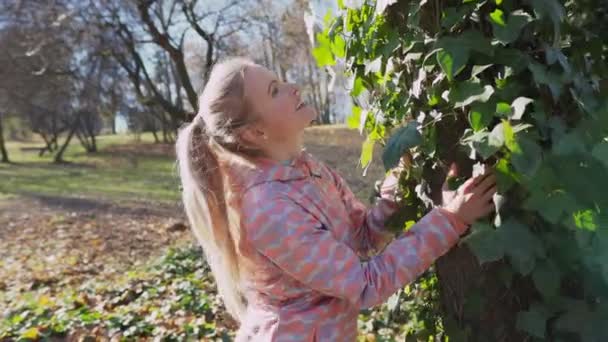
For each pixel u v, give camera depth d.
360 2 1.69
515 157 1.16
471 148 1.29
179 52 11.40
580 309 1.30
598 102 1.35
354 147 18.28
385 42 1.60
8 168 24.52
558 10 1.26
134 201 14.70
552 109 1.26
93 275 6.95
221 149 1.62
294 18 11.41
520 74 1.26
